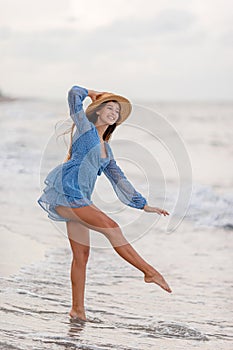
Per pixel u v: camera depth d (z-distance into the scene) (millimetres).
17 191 13797
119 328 6512
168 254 9961
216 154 21625
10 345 5750
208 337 6391
